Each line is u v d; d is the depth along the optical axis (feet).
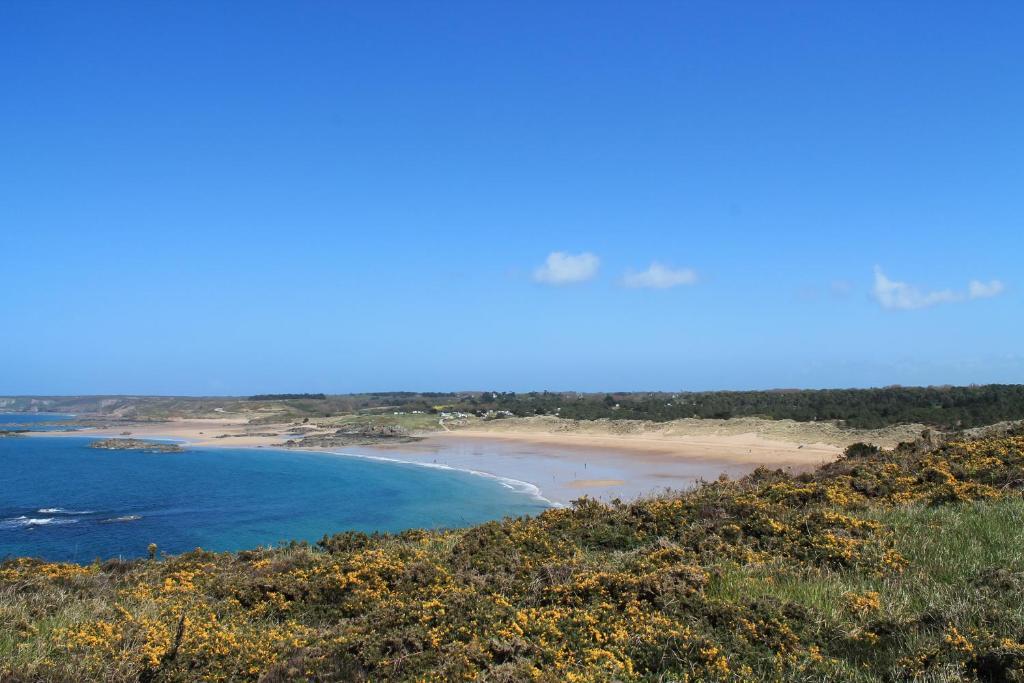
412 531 42.68
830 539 28.14
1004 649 16.72
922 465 44.75
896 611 20.68
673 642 18.99
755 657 18.54
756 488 44.37
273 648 22.13
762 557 27.78
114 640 21.63
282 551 39.88
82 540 99.76
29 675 18.99
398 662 19.83
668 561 27.73
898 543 27.94
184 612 25.58
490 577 27.40
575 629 20.94
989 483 38.73
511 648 19.61
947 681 16.34
